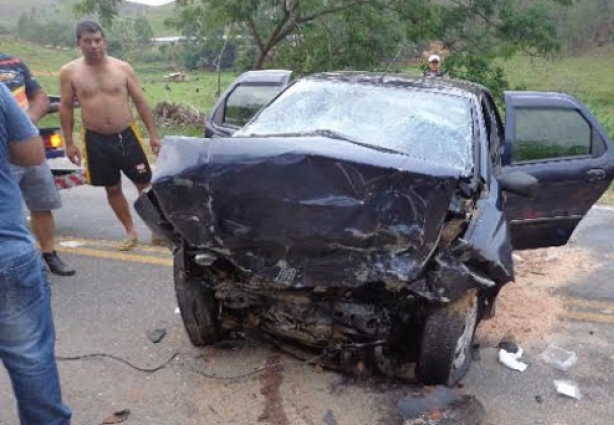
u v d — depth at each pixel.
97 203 8.20
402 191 3.27
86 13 16.23
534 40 15.31
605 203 8.61
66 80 5.85
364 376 4.04
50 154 6.95
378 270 3.34
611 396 4.00
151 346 4.46
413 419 3.57
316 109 4.69
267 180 3.38
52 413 3.03
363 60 15.24
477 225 3.80
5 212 2.77
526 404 3.88
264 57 15.48
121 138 5.93
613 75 46.03
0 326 2.83
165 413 3.70
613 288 5.72
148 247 6.50
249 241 3.46
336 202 3.32
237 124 6.32
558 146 5.52
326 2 14.51
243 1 14.05
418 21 14.90
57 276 5.71
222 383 4.00
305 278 3.42
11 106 2.85
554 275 5.99
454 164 4.12
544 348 4.57
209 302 4.14
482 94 5.11
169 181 3.49
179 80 51.00
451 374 3.88
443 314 3.61
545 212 5.49
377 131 4.39
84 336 4.61
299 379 4.03
